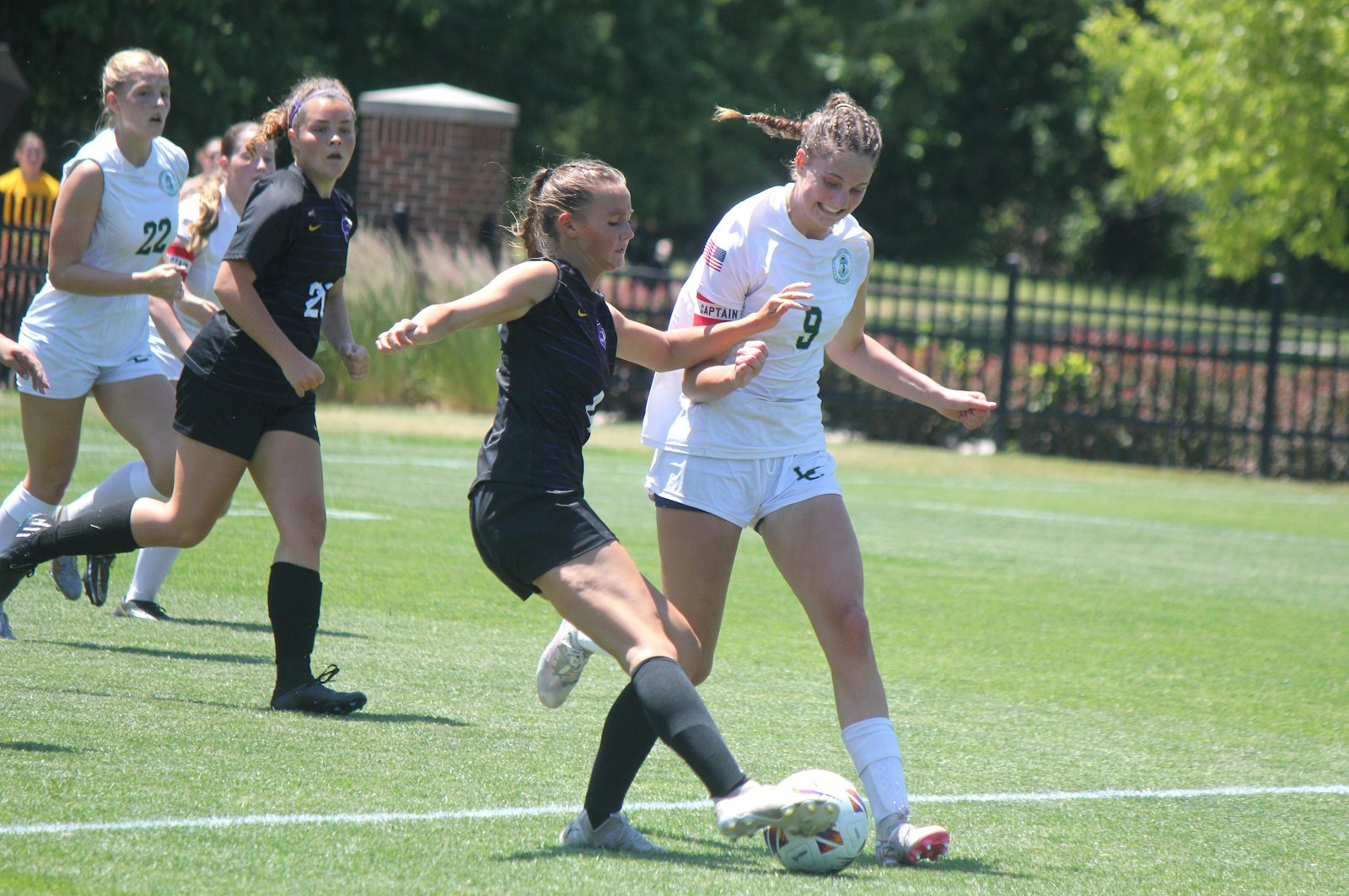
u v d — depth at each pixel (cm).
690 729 1370
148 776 1584
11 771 1562
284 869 1323
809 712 2175
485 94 11206
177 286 2211
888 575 3616
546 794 1641
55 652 2173
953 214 19488
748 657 2569
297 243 1969
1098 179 19138
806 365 1683
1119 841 1623
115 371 2372
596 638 1434
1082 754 2048
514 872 1359
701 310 1675
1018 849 1571
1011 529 4656
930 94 18338
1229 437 7150
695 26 12469
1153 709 2378
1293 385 7006
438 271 6669
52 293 2330
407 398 6744
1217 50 8356
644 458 5800
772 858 1495
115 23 8462
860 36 15150
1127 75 8800
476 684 2198
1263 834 1691
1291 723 2341
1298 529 5188
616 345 1555
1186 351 7162
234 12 8838
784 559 1634
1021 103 19200
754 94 13888
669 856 1470
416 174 7525
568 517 1452
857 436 7412
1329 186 8138
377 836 1441
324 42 9894
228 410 1972
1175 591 3662
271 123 2022
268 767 1659
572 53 11319
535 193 1549
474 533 1495
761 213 1662
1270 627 3238
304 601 1955
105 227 2277
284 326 1986
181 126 8719
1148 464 7200
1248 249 8519
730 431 1650
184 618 2520
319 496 2005
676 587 1678
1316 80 7938
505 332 1507
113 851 1341
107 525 2044
